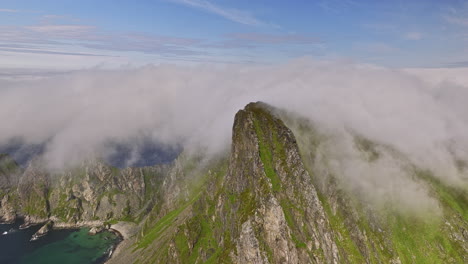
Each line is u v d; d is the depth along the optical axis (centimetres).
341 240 15675
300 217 14175
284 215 14038
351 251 15300
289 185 15400
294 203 14812
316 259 13250
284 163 16188
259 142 17262
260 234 13750
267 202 14388
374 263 15438
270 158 16550
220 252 16012
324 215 15225
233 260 14025
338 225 16425
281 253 13162
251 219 14225
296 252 13125
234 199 17412
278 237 13462
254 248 13375
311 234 13900
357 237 16238
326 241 14388
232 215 16762
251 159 17050
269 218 13950
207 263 16075
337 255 14312
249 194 15975
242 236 14038
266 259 13050
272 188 15100
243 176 17200
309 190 15538
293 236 13562
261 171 15950
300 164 16362
